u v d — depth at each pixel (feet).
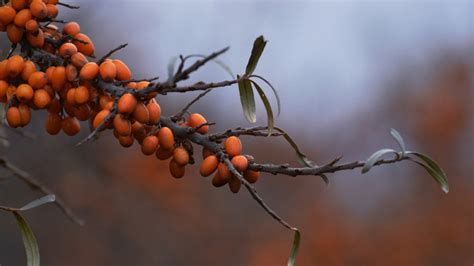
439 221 33.60
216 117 34.94
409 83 43.65
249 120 6.80
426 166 6.75
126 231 23.68
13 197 22.20
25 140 20.80
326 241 31.73
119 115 6.24
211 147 6.82
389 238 32.30
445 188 6.73
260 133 6.88
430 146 39.65
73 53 6.73
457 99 40.75
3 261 22.44
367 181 39.17
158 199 24.22
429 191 37.09
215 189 32.04
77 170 22.20
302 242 32.27
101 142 23.59
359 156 41.29
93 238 23.43
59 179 21.85
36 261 6.65
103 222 23.30
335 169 6.47
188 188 25.63
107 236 23.68
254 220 33.99
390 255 31.35
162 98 29.96
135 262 23.94
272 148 36.81
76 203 22.26
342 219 33.63
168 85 5.71
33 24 6.81
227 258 30.30
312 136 42.32
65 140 21.71
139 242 24.08
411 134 40.60
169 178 24.49
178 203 24.79
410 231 32.78
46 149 21.31
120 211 23.25
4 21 6.87
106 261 23.39
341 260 31.17
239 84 6.78
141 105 6.34
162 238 24.97
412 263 31.32
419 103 41.50
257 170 6.73
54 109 7.09
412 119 41.14
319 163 39.73
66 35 7.04
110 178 23.06
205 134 7.07
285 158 36.94
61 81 6.67
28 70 6.75
